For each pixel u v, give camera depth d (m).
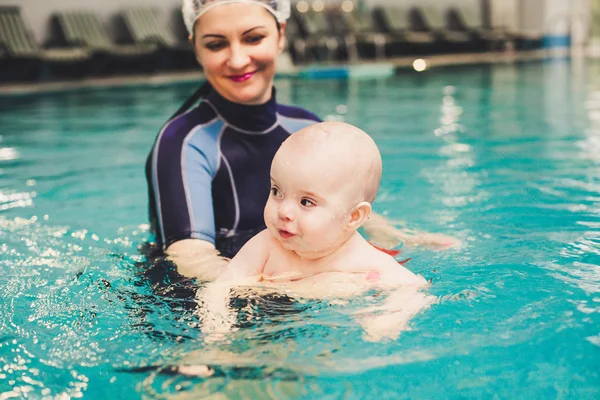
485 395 1.49
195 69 12.87
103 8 12.61
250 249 2.23
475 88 9.20
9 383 1.62
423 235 2.65
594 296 1.94
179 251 2.47
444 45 15.99
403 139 5.30
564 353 1.63
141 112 7.56
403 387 1.52
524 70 11.97
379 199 3.39
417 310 1.88
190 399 1.51
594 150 4.48
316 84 10.34
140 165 4.59
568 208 3.02
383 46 15.15
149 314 1.94
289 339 1.74
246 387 1.55
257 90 2.73
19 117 7.38
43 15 11.90
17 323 1.93
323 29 14.04
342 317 1.85
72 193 3.80
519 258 2.32
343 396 1.50
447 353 1.65
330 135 2.11
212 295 2.02
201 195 2.60
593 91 8.30
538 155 4.39
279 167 2.08
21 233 2.98
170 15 13.29
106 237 2.89
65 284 2.24
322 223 2.04
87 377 1.63
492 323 1.79
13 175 4.35
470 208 3.12
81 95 9.47
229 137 2.77
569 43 17.53
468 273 2.18
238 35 2.65
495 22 16.89
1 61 10.92
